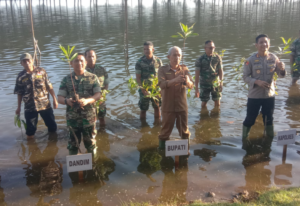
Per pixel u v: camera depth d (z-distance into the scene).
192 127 5.63
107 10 42.22
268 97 4.75
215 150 4.71
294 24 22.08
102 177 4.01
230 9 40.78
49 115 5.39
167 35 18.36
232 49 13.25
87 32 20.30
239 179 3.85
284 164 4.20
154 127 5.75
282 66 4.49
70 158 3.71
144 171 4.15
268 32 18.41
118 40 16.84
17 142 5.17
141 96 5.98
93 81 4.19
